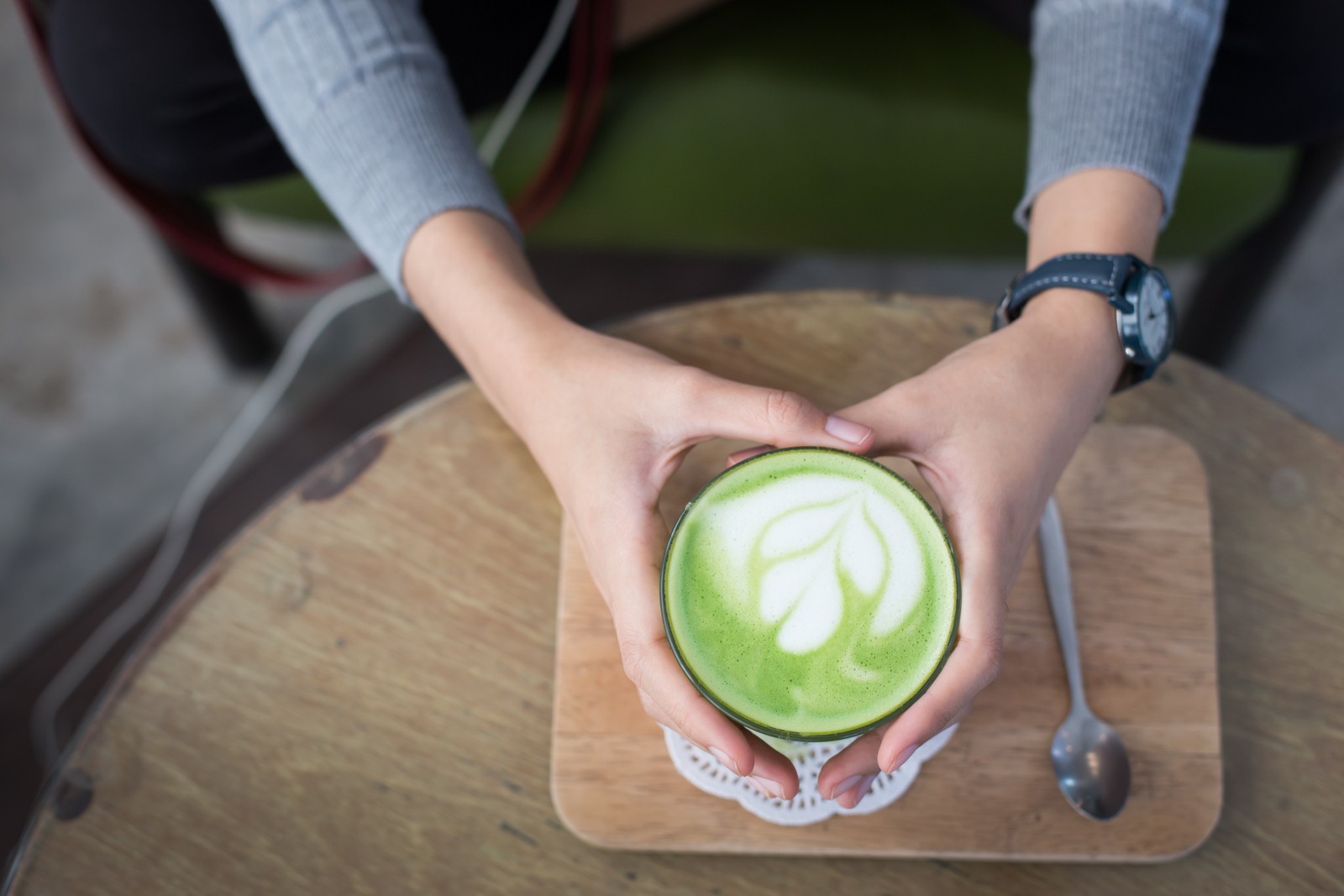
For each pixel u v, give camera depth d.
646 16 0.73
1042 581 0.54
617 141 0.78
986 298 1.10
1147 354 0.51
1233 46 0.68
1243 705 0.53
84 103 0.72
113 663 0.95
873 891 0.50
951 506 0.49
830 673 0.43
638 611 0.47
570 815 0.50
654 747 0.51
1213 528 0.56
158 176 0.76
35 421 1.08
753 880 0.50
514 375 0.51
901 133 0.77
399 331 1.10
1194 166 0.76
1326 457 0.57
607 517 0.48
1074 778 0.51
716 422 0.48
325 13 0.56
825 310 0.60
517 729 0.53
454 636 0.54
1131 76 0.55
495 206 0.56
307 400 1.08
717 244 0.87
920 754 0.51
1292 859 0.51
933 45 0.77
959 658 0.46
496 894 0.50
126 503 1.04
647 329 0.59
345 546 0.56
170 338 1.12
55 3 0.72
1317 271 1.12
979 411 0.49
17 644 0.97
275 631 0.54
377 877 0.50
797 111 0.77
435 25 0.71
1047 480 0.50
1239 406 0.58
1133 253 0.53
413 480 0.57
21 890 0.50
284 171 0.77
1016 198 0.79
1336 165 0.78
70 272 1.14
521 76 0.76
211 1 0.69
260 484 1.03
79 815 0.51
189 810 0.51
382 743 0.52
